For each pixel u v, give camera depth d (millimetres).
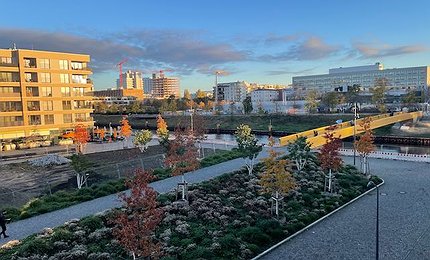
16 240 21891
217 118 122625
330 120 100812
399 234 24328
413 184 37688
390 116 89312
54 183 39125
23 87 70062
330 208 29422
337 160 33875
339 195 32469
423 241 23156
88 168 39969
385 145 76000
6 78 68875
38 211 27891
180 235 22781
